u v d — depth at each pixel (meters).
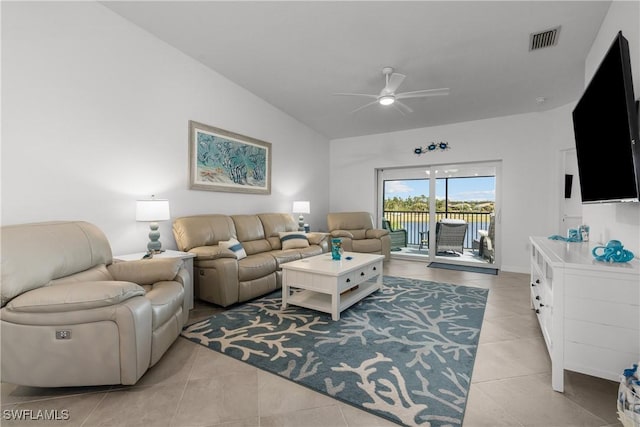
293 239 4.16
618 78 1.60
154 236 2.87
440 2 2.31
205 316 2.78
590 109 2.06
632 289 1.47
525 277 4.34
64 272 1.83
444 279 4.19
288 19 2.59
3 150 2.08
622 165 1.68
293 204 4.98
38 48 2.23
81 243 2.03
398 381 1.74
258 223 4.13
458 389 1.66
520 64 3.19
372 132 6.01
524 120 4.71
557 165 4.38
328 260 3.22
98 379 1.58
